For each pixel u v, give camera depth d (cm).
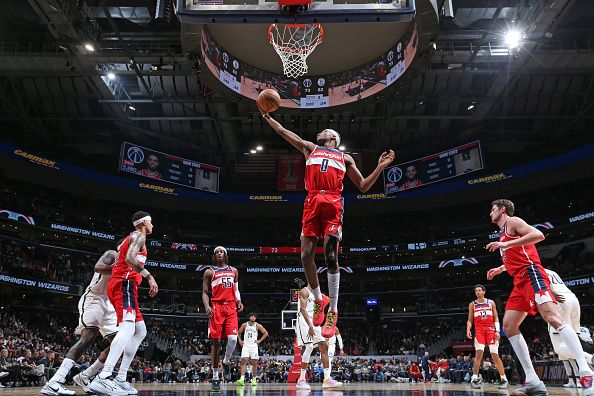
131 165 3650
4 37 2655
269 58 1917
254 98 1930
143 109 3403
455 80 2900
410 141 3838
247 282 4453
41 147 3906
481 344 988
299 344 988
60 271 3469
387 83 1836
